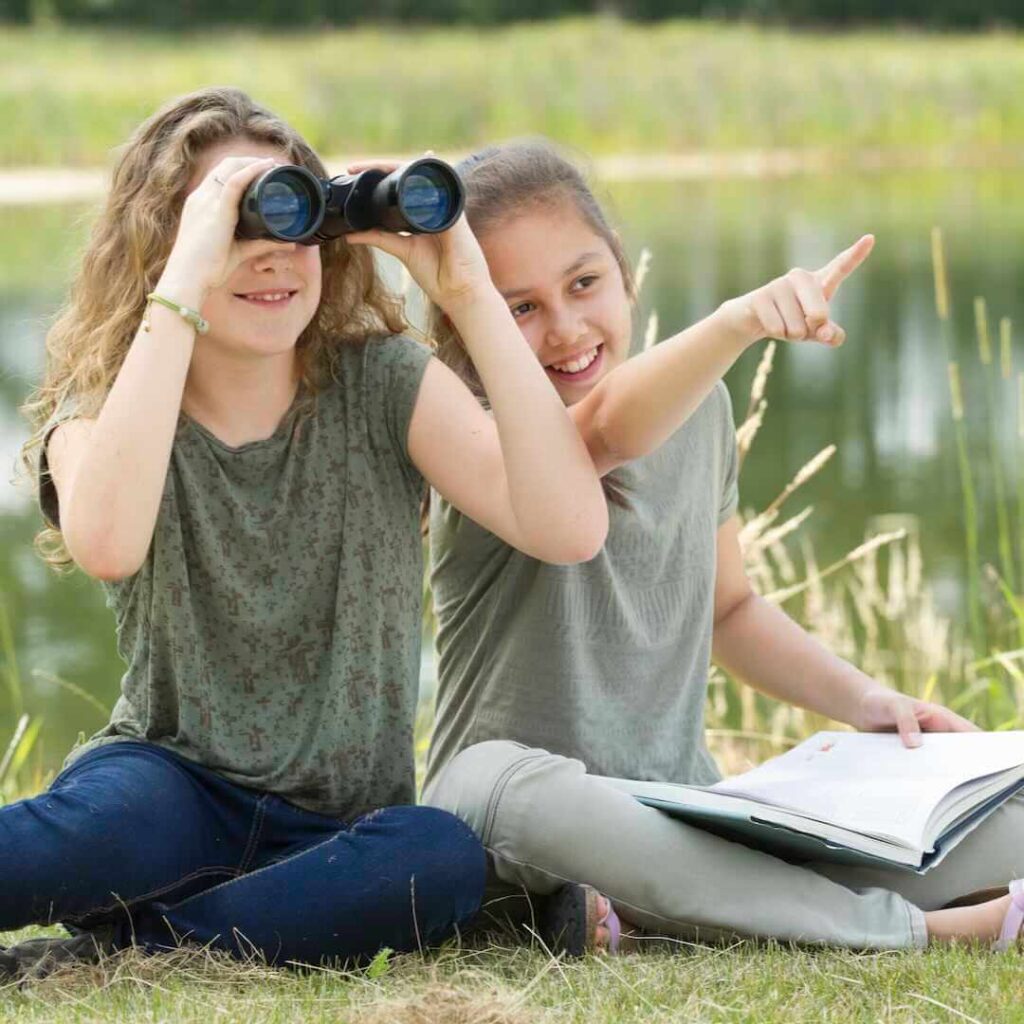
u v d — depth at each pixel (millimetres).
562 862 3090
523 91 24609
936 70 27062
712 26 33656
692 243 17281
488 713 3498
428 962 3039
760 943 3076
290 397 3258
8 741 5945
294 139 3275
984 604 6766
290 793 3203
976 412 10391
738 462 3887
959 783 3162
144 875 3020
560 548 3166
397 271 4609
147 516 2998
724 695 6043
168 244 3209
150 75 24656
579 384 3570
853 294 14625
